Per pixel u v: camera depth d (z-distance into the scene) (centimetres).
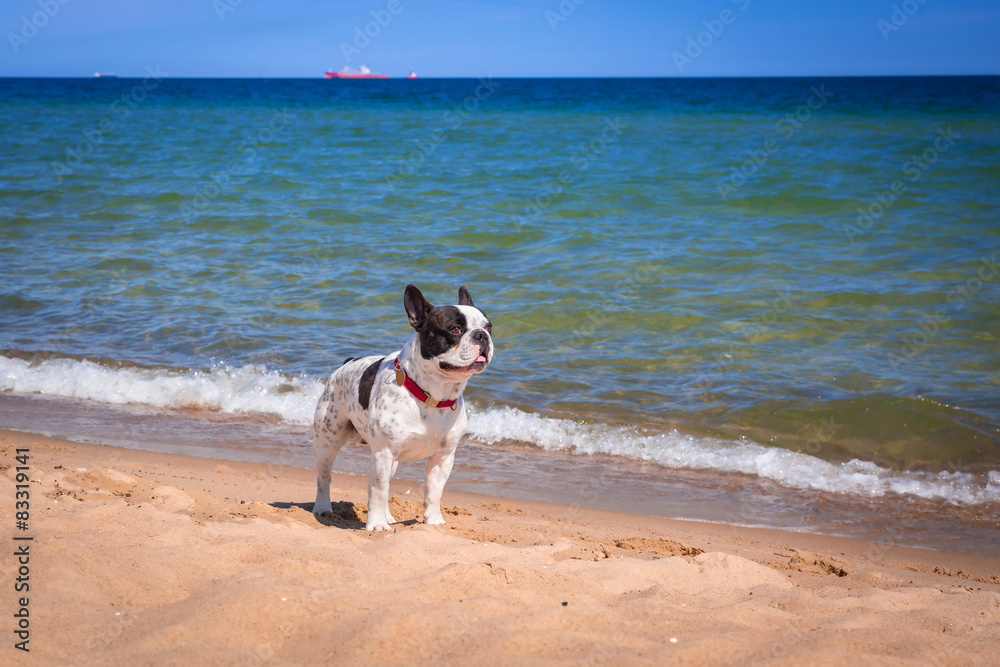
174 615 295
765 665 271
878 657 280
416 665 263
